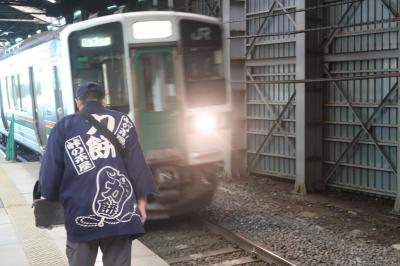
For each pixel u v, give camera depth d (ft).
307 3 32.78
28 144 39.70
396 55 29.48
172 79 23.63
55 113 28.68
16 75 42.04
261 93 38.91
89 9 52.44
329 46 33.65
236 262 19.88
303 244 22.36
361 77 25.55
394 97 30.07
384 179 31.35
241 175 40.75
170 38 23.44
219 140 25.12
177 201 24.36
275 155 38.29
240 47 39.70
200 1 43.96
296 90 33.99
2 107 51.80
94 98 10.71
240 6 39.19
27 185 30.50
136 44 22.85
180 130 23.82
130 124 10.76
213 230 24.34
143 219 10.80
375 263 19.93
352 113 32.94
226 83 25.44
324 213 28.53
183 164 23.98
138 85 22.90
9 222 21.62
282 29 36.58
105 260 10.60
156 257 17.24
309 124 33.86
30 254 17.35
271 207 29.84
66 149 10.13
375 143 31.22
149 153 23.21
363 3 31.35
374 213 28.48
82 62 23.45
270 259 19.69
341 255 20.88
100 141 10.23
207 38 24.62
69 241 10.32
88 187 10.00
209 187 25.73
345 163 33.53
